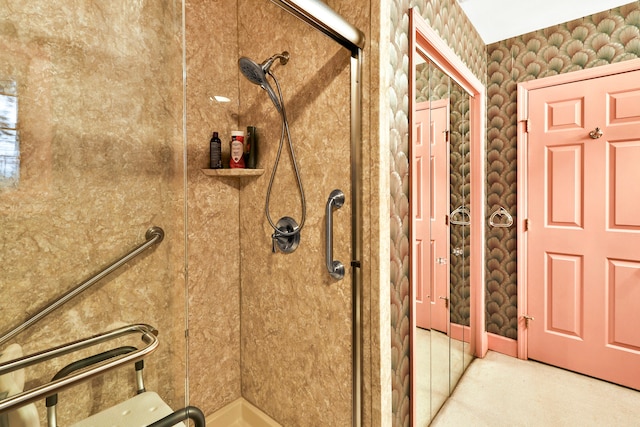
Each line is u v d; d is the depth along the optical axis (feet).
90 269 2.40
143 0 2.65
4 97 2.14
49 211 2.28
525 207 7.52
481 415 5.66
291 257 4.66
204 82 4.99
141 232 2.64
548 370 7.15
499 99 7.84
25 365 2.10
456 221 6.61
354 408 3.93
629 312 6.40
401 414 4.41
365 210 3.79
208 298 5.14
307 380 4.52
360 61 3.72
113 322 2.46
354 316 3.89
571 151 6.94
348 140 3.93
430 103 5.38
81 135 2.39
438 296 5.84
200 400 5.05
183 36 2.89
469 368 7.27
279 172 4.78
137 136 2.64
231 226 5.42
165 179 2.79
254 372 5.32
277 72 4.71
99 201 2.45
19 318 2.15
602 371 6.72
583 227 6.86
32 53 2.22
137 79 2.63
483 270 7.80
